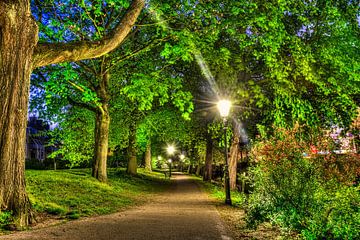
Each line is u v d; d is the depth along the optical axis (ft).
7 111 30.89
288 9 55.47
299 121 66.18
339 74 65.16
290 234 27.14
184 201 68.69
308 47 59.77
